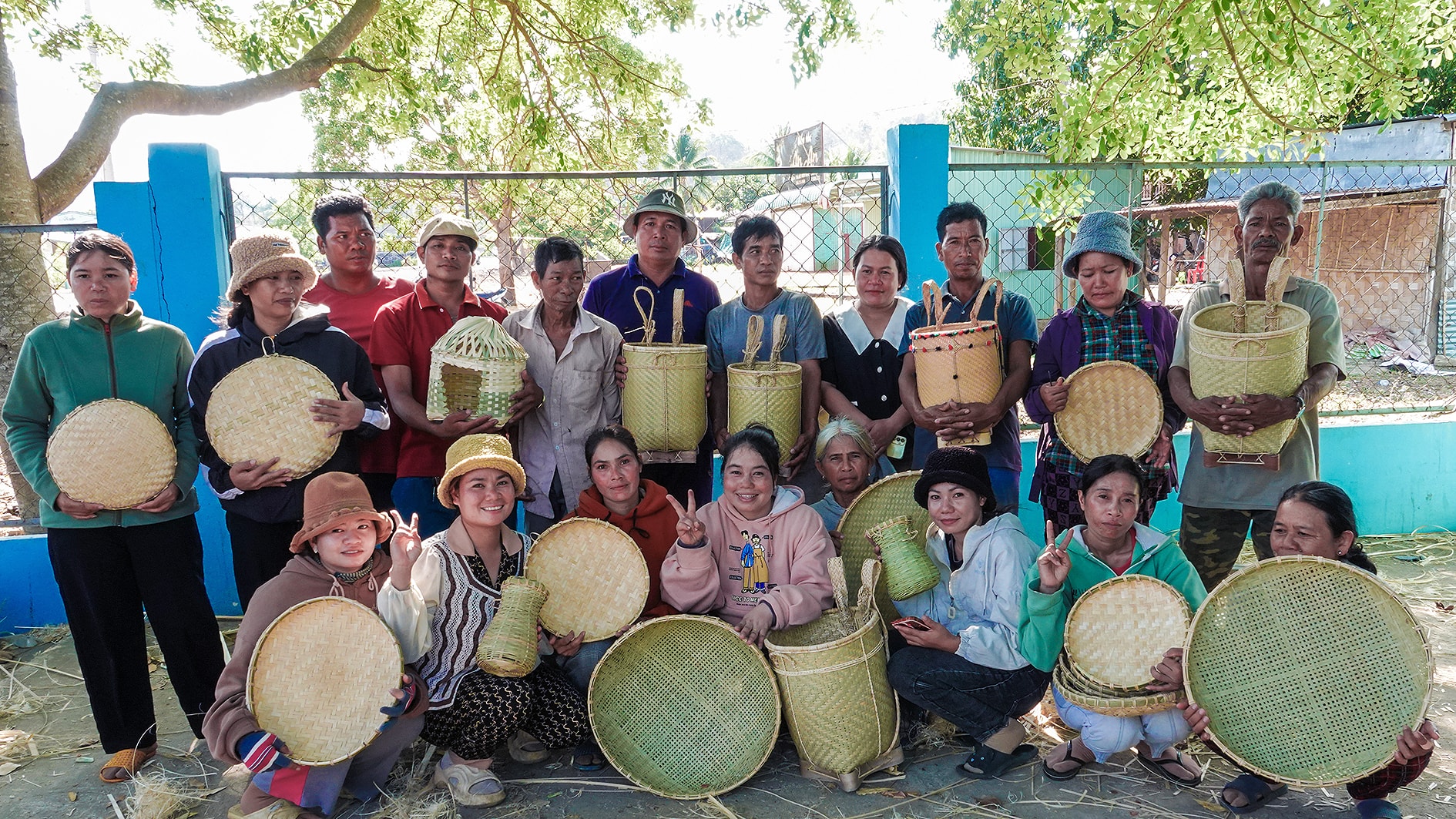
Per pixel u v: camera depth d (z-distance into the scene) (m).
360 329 4.33
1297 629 2.88
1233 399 3.37
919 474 3.79
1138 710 2.96
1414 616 2.70
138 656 3.44
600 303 4.43
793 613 3.27
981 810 3.03
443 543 3.31
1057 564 3.01
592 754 3.36
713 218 6.27
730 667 3.32
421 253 4.12
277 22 9.19
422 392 4.02
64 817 3.18
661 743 3.27
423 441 4.02
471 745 3.16
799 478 4.25
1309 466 3.70
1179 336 3.72
